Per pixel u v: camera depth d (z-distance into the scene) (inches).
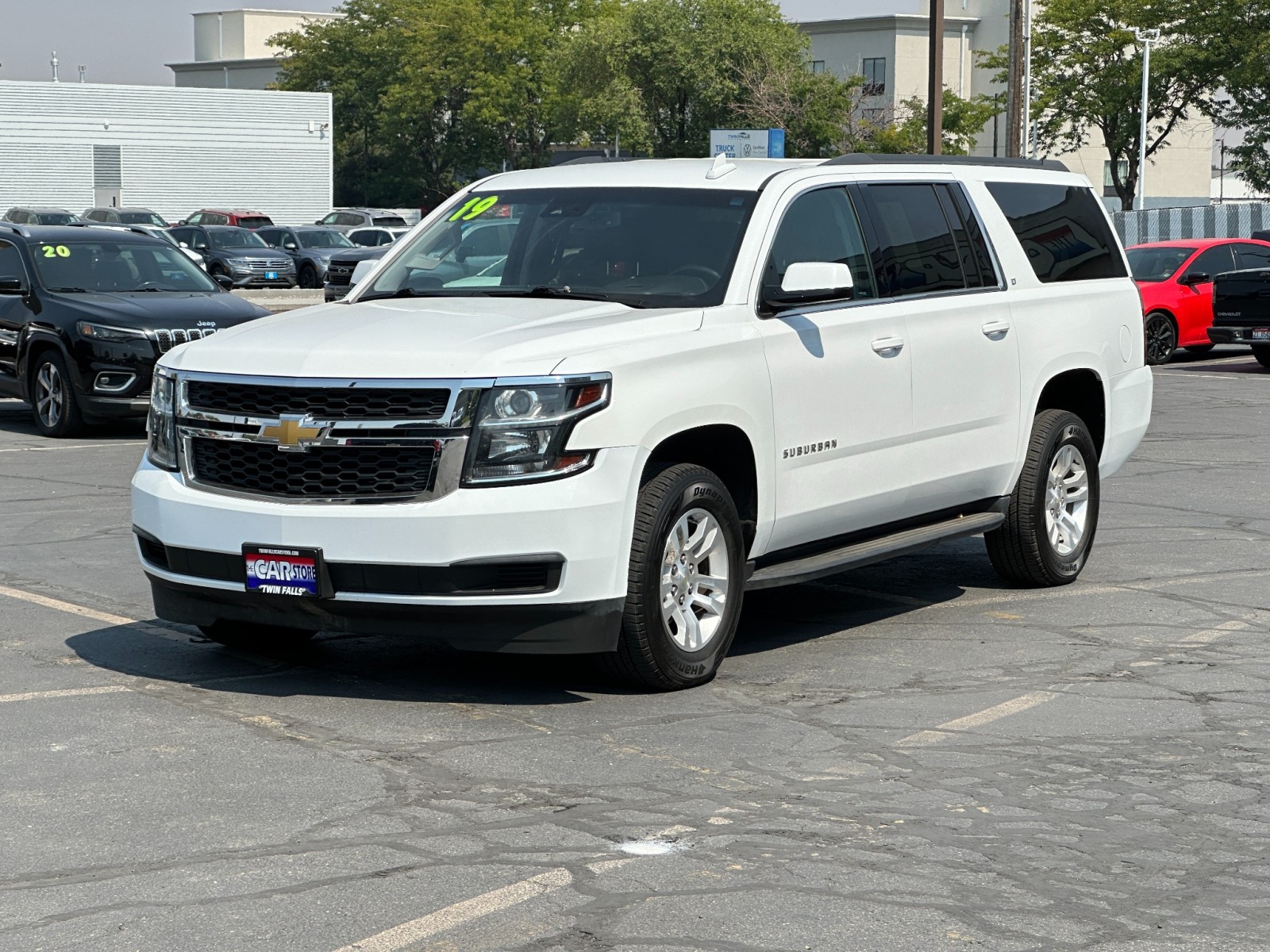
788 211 286.2
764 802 205.6
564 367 239.9
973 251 326.3
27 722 241.6
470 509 234.8
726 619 265.9
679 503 253.0
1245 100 2613.2
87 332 605.3
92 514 435.5
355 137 3900.1
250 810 201.8
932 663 282.4
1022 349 330.6
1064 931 165.2
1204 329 962.1
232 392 252.5
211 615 259.6
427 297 290.2
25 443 599.8
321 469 243.4
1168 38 2817.4
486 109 3489.2
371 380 240.4
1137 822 199.3
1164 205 4106.8
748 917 167.9
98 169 2780.5
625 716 245.8
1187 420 679.1
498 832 193.6
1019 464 333.7
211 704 252.5
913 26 3752.5
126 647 291.0
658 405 248.5
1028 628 310.5
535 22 3595.0
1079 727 242.2
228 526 247.9
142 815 199.9
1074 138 2928.2
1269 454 575.2
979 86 3823.8
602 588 243.3
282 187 2979.8
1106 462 366.9
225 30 5398.6
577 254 287.1
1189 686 266.7
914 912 169.6
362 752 226.5
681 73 2864.2
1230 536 411.5
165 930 164.4
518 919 167.2
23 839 191.6
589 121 2974.9
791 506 277.9
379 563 237.5
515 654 285.4
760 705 253.3
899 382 298.4
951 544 407.8
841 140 2753.4
